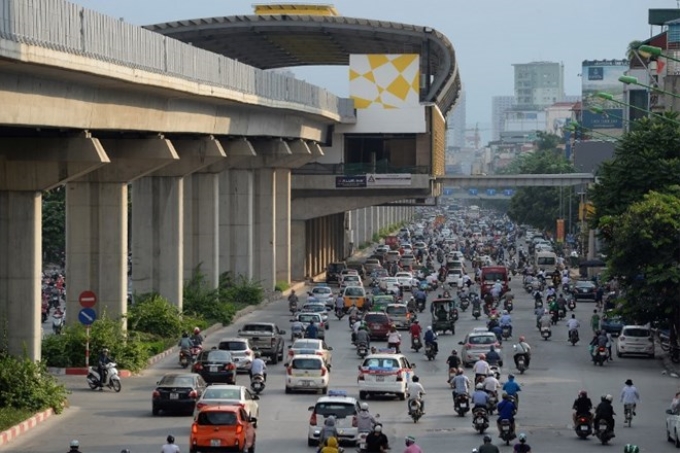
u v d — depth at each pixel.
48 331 178.50
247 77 180.25
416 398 108.56
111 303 149.25
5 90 98.75
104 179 148.62
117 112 128.88
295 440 97.94
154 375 136.62
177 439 97.31
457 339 177.12
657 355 160.50
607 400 98.75
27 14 95.56
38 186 119.38
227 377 126.31
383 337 175.38
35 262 119.38
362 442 92.50
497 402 111.44
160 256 177.38
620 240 155.88
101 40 113.56
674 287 154.00
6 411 104.75
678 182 175.50
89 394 121.88
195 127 163.88
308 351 140.25
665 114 182.12
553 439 100.12
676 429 96.81
